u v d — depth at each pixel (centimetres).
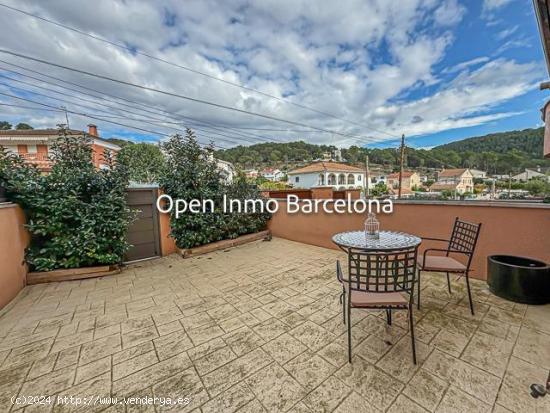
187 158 458
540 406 127
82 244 337
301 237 518
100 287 307
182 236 439
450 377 148
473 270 302
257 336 198
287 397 138
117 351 182
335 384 146
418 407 129
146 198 427
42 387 149
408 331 197
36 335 204
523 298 232
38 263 318
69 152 356
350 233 252
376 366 160
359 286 169
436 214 331
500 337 185
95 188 359
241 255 440
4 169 296
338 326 209
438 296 255
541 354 166
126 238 405
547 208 247
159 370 162
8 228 276
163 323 221
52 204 321
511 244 272
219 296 275
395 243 205
